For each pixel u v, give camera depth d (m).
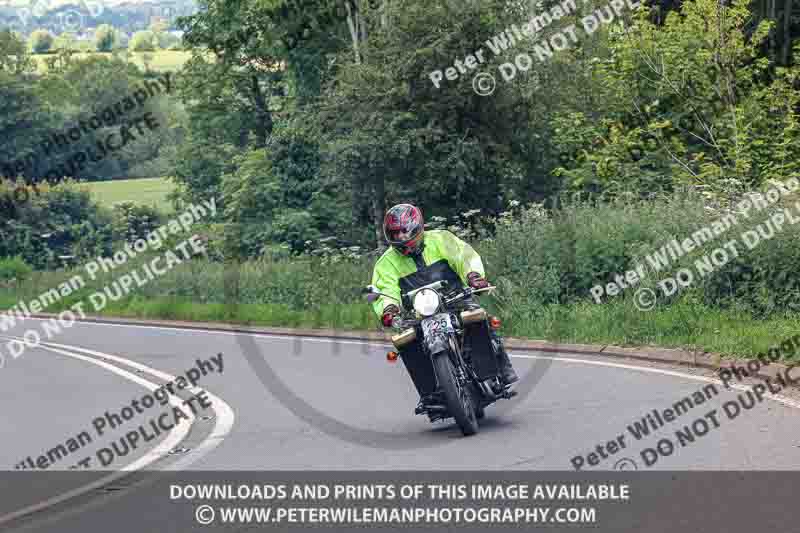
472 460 15.38
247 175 84.62
